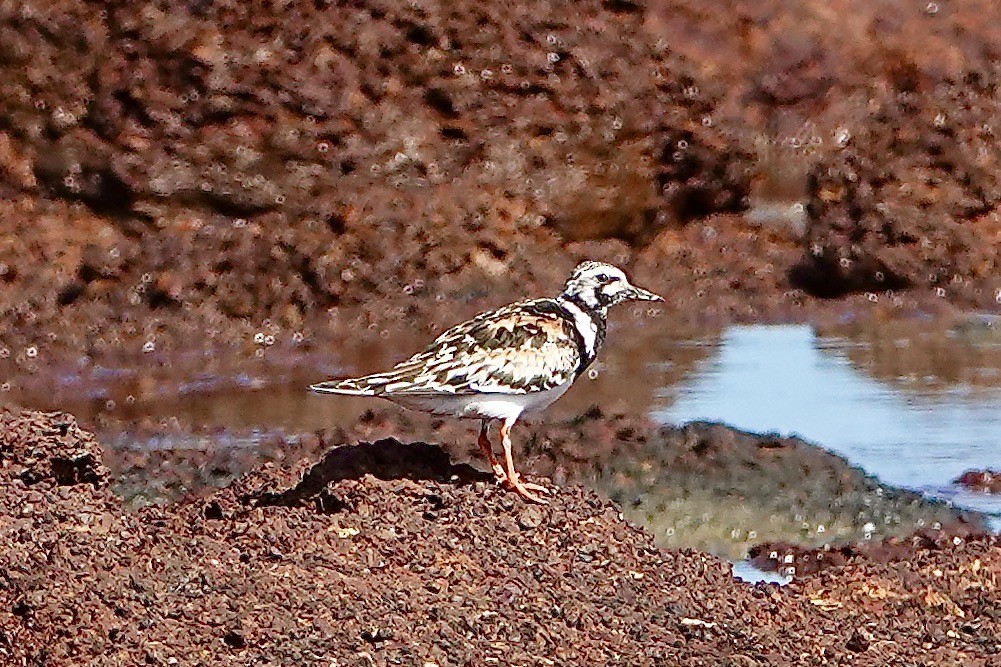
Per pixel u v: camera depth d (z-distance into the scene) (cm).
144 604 862
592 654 860
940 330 1872
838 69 2208
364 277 1864
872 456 1337
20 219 1830
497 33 2048
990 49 2242
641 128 2070
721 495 1215
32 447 1047
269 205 1878
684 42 2164
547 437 1311
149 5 1905
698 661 859
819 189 2108
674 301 1967
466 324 1091
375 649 836
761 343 1786
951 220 2086
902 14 2281
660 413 1455
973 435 1398
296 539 970
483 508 1026
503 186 1983
